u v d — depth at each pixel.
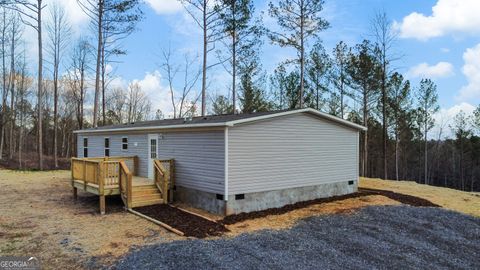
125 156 15.65
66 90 39.22
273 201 11.24
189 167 11.62
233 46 24.84
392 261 6.75
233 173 10.24
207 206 10.80
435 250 7.51
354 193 13.80
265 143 11.04
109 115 41.66
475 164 39.66
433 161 44.69
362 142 33.59
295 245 7.47
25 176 18.89
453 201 13.49
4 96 29.86
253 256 6.60
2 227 8.67
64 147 40.59
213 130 10.56
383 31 43.75
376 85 24.52
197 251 6.65
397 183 18.75
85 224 9.05
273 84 29.50
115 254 6.79
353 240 7.92
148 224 9.09
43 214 10.16
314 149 12.58
